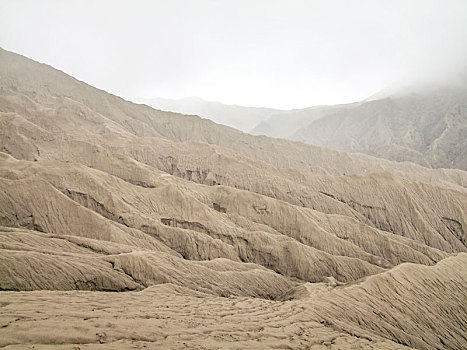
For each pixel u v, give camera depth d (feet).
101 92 436.35
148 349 33.58
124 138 308.60
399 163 417.28
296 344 46.19
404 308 87.51
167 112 457.68
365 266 158.20
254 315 57.82
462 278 114.93
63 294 53.47
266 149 415.85
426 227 246.47
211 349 37.06
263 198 212.23
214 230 172.35
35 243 98.32
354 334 61.77
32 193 145.18
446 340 84.94
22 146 241.35
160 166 292.81
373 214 259.19
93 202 166.61
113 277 89.56
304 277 153.48
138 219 163.02
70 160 240.32
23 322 33.65
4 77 386.32
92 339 33.14
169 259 110.73
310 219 198.80
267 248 163.94
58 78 424.05
